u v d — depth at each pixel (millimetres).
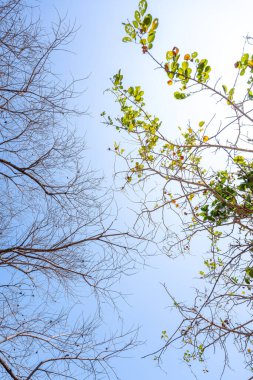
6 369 5422
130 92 5750
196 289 5926
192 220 6070
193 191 5566
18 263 6094
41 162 6336
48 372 5742
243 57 4863
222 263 6316
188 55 4926
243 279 5953
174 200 5605
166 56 4926
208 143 5387
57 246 6375
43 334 6102
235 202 5504
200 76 4988
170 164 5633
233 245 5461
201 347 5832
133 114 5852
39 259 6129
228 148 5160
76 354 5980
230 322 5672
